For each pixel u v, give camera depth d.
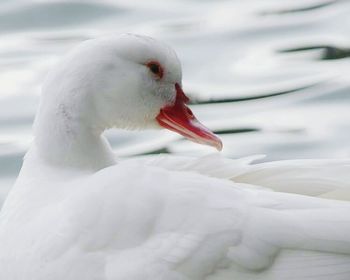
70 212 10.98
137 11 21.52
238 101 18.31
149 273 10.68
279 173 11.42
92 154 11.74
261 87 18.69
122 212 10.83
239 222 10.75
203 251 10.71
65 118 11.62
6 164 16.66
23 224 11.20
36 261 10.94
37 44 20.45
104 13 21.42
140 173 11.04
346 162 11.48
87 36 20.58
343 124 17.36
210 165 11.59
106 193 10.94
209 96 18.44
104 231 10.80
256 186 11.29
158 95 12.00
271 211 10.76
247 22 21.00
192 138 12.09
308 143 16.84
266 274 10.69
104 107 11.74
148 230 10.79
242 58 19.70
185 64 19.56
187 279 10.72
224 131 17.42
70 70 11.63
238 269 10.72
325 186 11.27
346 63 19.38
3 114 18.00
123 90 11.75
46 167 11.62
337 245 10.54
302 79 18.86
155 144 17.02
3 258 11.18
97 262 10.77
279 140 16.98
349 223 10.59
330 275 10.54
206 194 10.88
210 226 10.75
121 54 11.73
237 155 16.59
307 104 18.09
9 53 20.19
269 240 10.66
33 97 18.47
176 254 10.71
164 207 10.84
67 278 10.82
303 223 10.63
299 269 10.59
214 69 19.33
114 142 17.09
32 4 21.52
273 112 17.89
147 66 11.84
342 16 21.08
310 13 21.31
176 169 11.61
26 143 17.16
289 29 20.72
